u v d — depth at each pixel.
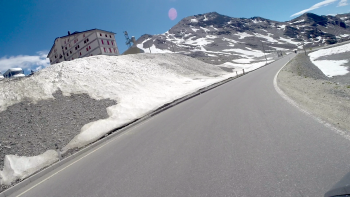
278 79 20.70
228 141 6.27
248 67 62.72
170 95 22.42
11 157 8.77
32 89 17.61
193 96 21.48
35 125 11.84
